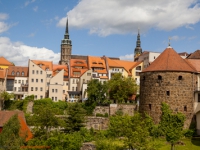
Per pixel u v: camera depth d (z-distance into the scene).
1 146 50.22
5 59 136.62
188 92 78.69
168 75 78.62
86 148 65.19
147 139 56.16
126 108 98.31
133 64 146.50
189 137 75.19
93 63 139.38
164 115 77.06
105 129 87.56
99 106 101.00
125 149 55.88
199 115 77.31
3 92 105.88
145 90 82.44
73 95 128.62
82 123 84.75
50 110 72.19
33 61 132.75
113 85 111.19
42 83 124.62
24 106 102.50
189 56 102.56
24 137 55.31
